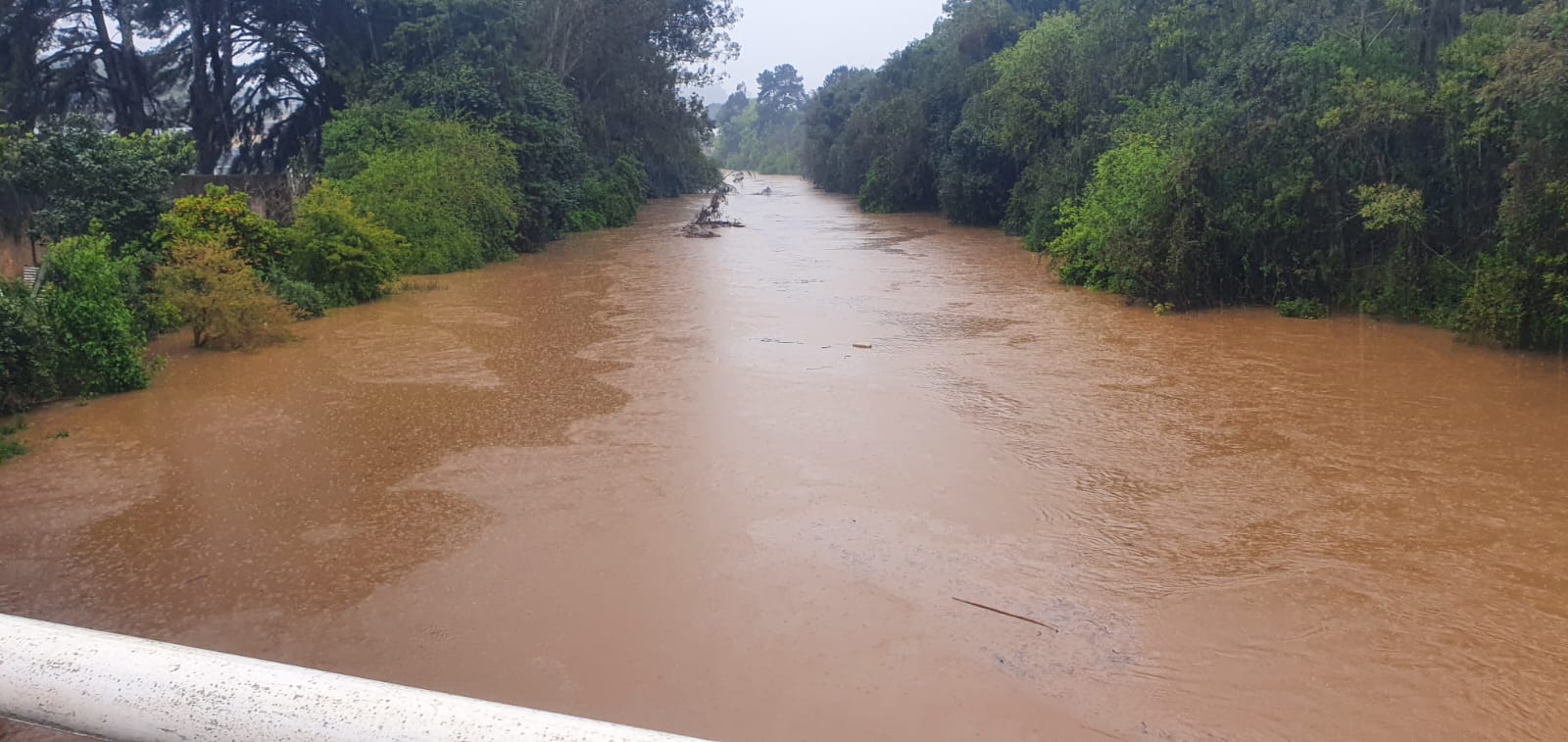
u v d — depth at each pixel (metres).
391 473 8.06
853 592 5.97
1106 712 4.74
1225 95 17.06
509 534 6.84
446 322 14.80
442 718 0.94
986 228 31.81
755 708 4.78
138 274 13.30
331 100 28.39
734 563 6.38
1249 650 5.26
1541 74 11.37
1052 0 43.59
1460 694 4.81
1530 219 11.51
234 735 0.97
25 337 9.98
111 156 14.51
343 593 5.99
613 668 5.13
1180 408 9.74
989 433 8.98
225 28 27.11
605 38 36.62
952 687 4.95
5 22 24.12
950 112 37.91
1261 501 7.28
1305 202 14.74
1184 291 15.27
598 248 26.27
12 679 1.03
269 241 15.68
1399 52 15.61
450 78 25.03
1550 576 6.00
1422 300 13.77
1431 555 6.32
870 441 8.79
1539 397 9.84
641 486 7.73
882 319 14.86
